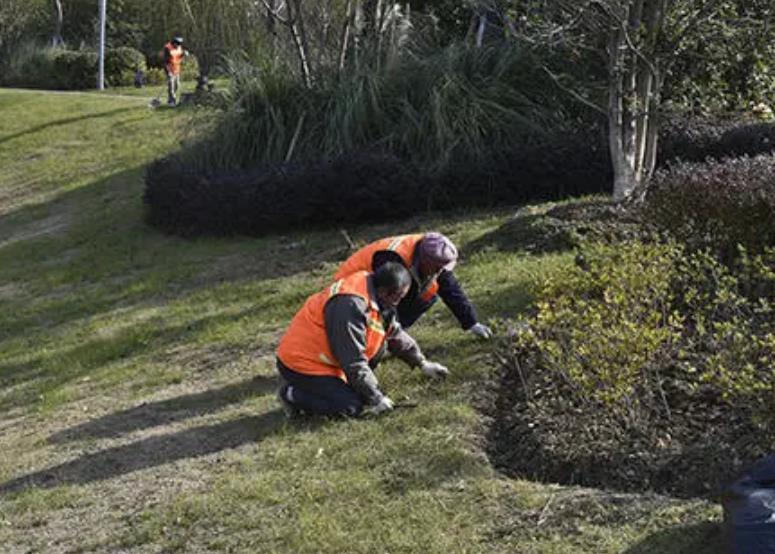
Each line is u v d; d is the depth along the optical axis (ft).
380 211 40.50
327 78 47.78
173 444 22.24
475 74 44.88
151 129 69.92
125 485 20.63
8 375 31.73
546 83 43.91
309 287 33.86
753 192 24.48
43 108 79.15
